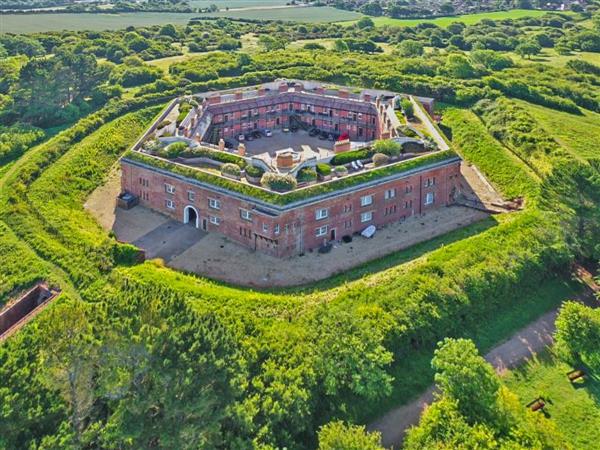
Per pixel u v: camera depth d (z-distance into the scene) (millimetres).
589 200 73875
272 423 45750
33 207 89125
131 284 65375
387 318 59562
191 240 87438
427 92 152250
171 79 159000
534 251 74938
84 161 110688
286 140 135000
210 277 76750
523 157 113375
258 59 179250
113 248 75312
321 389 51562
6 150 114125
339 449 41469
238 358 46281
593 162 80938
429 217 96375
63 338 39656
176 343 40188
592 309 65062
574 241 75250
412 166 92688
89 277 69312
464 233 88750
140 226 91688
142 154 96750
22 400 37562
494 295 68625
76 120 139000
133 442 38219
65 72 141125
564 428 52875
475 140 124312
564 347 60219
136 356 39719
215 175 87938
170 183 92500
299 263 81312
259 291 72750
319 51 199375
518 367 60406
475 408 48781
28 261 72250
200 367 39812
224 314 60625
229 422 43062
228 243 86750
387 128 119312
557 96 152625
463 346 51781
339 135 138125
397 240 88312
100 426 39344
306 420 48500
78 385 39531
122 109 138125
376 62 178875
